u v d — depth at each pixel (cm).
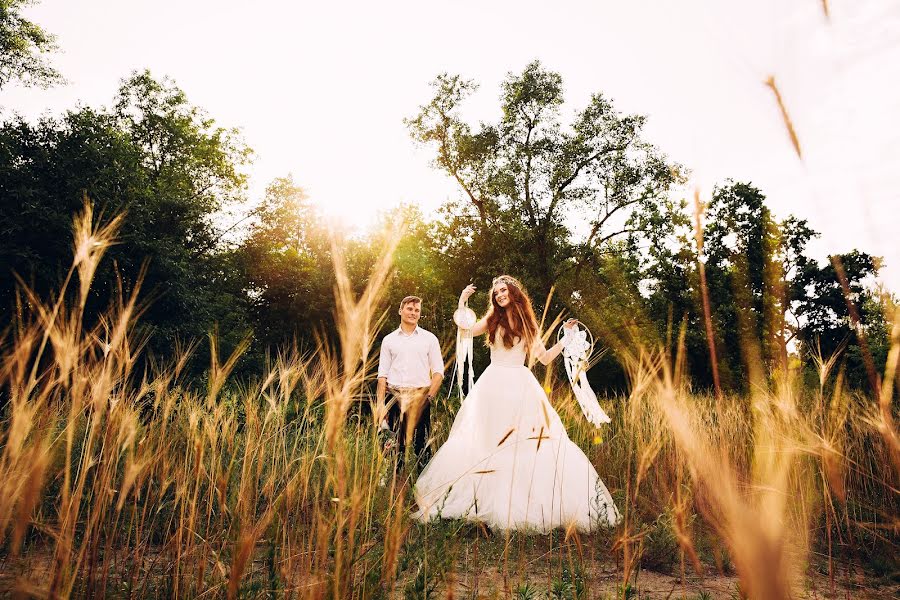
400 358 526
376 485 174
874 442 261
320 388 190
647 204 2370
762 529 49
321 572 158
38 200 1298
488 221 2623
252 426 206
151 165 2775
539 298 2173
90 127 1681
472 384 520
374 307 124
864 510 263
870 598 238
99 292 1181
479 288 2473
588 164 2583
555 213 2517
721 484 58
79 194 1379
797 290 2162
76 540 210
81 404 155
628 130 2542
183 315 1675
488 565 289
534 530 351
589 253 2353
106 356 160
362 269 1525
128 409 181
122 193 1627
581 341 487
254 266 3116
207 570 208
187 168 2886
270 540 185
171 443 216
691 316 1588
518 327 456
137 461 187
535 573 283
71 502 153
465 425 449
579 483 393
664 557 295
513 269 2345
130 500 219
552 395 448
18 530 132
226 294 2650
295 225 3244
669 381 89
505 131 2642
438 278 2561
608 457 456
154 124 2761
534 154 2592
